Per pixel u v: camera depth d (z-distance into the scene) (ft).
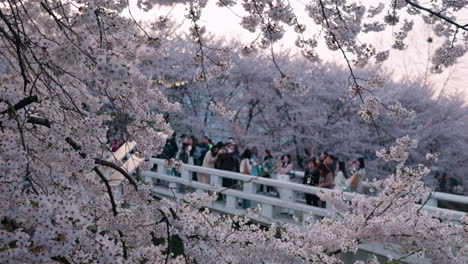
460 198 19.92
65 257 5.62
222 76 75.66
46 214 4.92
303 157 77.92
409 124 72.59
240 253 8.61
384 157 10.52
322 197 12.33
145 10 11.84
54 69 7.09
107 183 8.61
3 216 5.54
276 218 27.20
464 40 13.55
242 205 30.68
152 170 39.91
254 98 76.48
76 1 6.63
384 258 19.30
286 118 78.02
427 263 13.39
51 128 6.90
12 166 5.65
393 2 12.89
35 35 6.96
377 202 10.70
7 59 9.50
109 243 5.90
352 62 12.79
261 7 10.05
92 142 7.04
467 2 12.83
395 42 13.55
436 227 9.79
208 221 8.89
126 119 8.89
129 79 5.46
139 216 9.05
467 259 9.84
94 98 9.49
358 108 71.72
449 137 72.38
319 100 74.74
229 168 32.09
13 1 7.72
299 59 77.77
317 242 10.26
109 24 9.74
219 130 78.23
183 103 75.66
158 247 9.14
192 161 36.29
